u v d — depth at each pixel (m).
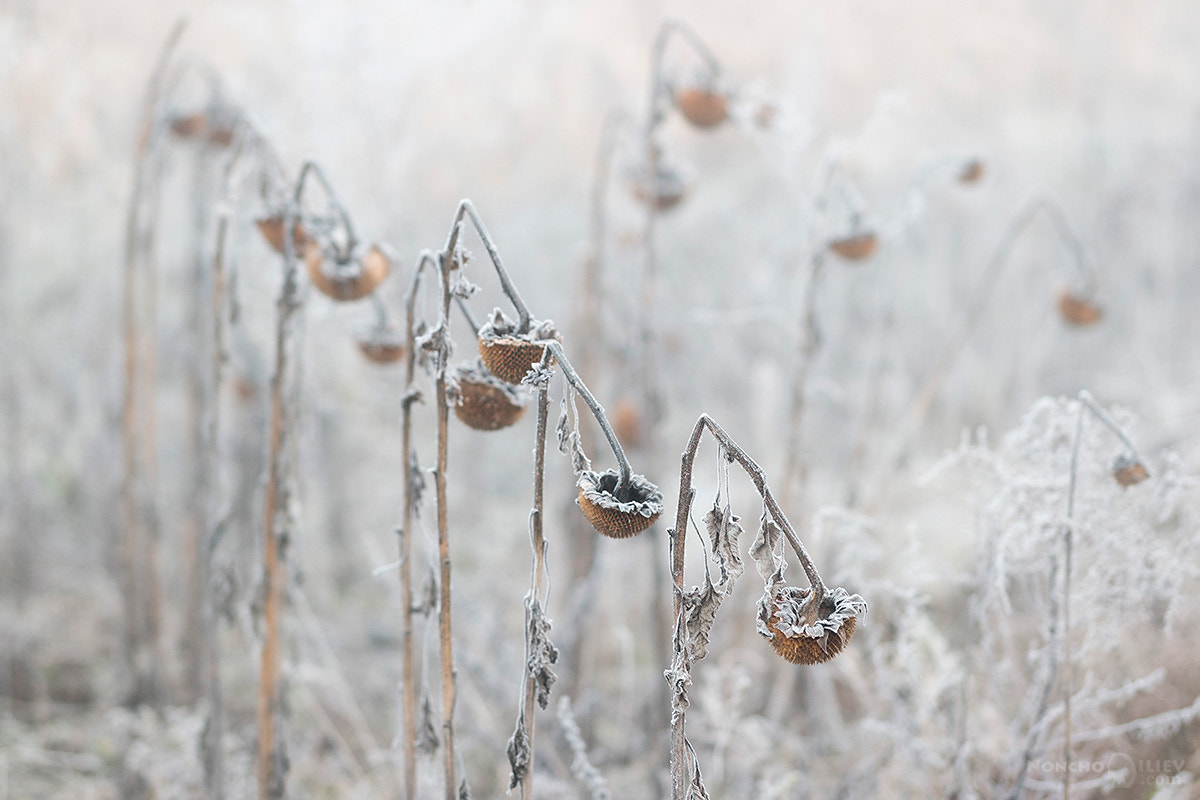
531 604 5.31
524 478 13.76
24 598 9.10
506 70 16.41
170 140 7.25
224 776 6.24
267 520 5.83
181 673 8.57
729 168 17.53
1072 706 5.95
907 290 14.26
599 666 9.13
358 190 10.23
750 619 8.54
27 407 10.65
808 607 5.18
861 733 6.80
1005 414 11.76
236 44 13.98
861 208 6.45
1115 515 5.88
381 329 5.89
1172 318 12.85
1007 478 5.84
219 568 6.01
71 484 10.98
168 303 12.14
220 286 5.96
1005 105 17.67
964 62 17.97
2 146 9.87
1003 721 6.18
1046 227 14.15
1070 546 5.70
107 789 7.20
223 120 6.82
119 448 9.41
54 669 8.71
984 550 5.95
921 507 10.16
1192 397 10.57
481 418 5.45
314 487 11.01
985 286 8.34
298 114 10.45
